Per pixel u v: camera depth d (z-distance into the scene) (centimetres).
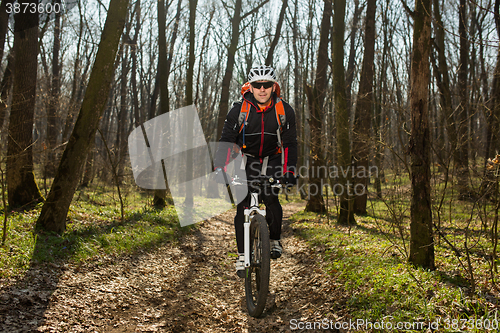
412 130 420
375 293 345
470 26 1648
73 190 632
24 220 646
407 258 433
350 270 438
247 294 355
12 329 284
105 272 473
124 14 646
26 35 799
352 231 771
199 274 529
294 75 2597
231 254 668
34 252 475
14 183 789
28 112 799
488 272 370
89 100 627
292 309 381
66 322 315
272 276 515
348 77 2267
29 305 335
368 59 1136
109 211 952
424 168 412
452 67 1673
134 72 2239
